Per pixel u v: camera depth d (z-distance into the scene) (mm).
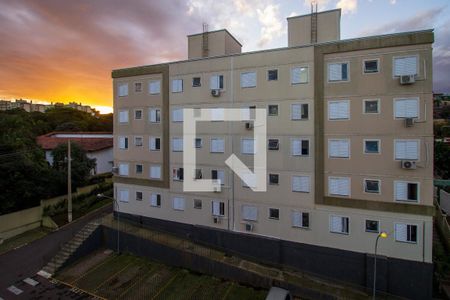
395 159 18656
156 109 26688
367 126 19266
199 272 21875
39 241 26797
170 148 25938
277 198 21938
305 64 20797
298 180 21250
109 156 44688
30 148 33438
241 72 22938
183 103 25266
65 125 66125
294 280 19859
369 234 19312
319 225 20641
